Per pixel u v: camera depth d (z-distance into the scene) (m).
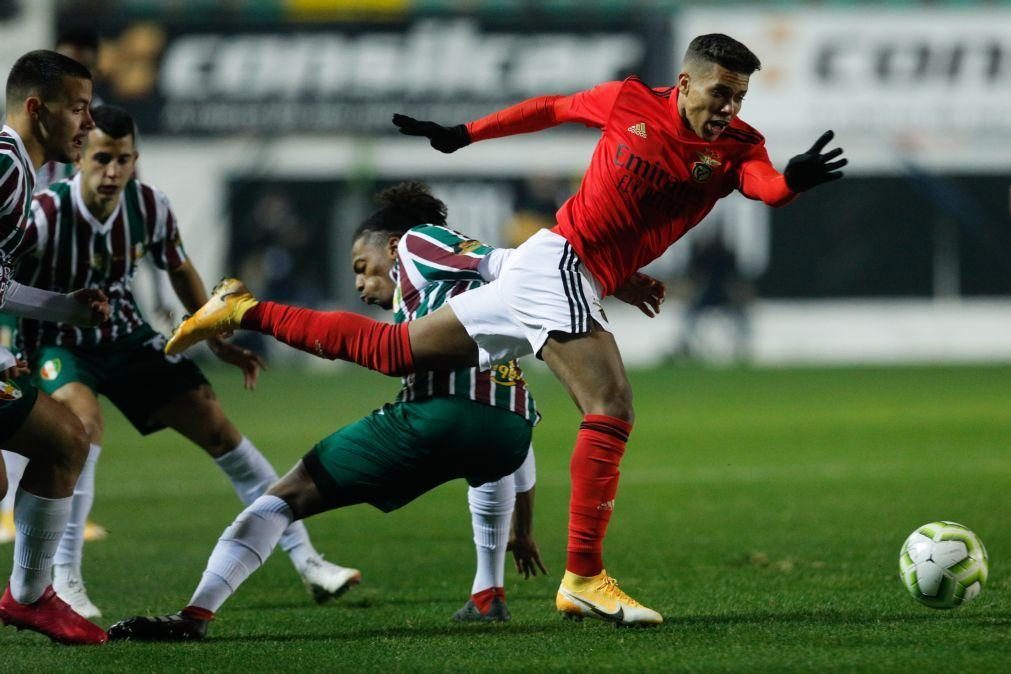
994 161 99.06
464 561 26.77
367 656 17.00
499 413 18.84
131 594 23.30
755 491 36.56
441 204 21.08
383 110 99.50
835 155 17.73
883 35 98.75
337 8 99.81
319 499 18.72
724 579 23.55
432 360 18.59
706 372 87.25
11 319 25.16
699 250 97.00
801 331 98.56
